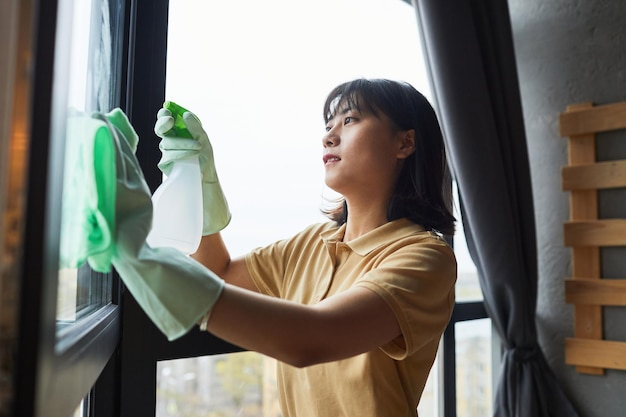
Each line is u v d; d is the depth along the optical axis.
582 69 2.07
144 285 0.60
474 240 1.81
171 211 0.81
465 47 1.73
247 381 1.38
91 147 0.53
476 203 1.76
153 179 1.14
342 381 0.96
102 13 0.86
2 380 0.31
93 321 0.71
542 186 2.14
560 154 2.10
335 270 1.04
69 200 0.50
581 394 2.00
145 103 1.14
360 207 1.09
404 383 0.98
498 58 1.91
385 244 1.00
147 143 1.13
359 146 1.04
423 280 0.88
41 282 0.32
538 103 2.17
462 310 1.97
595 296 1.95
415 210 1.09
